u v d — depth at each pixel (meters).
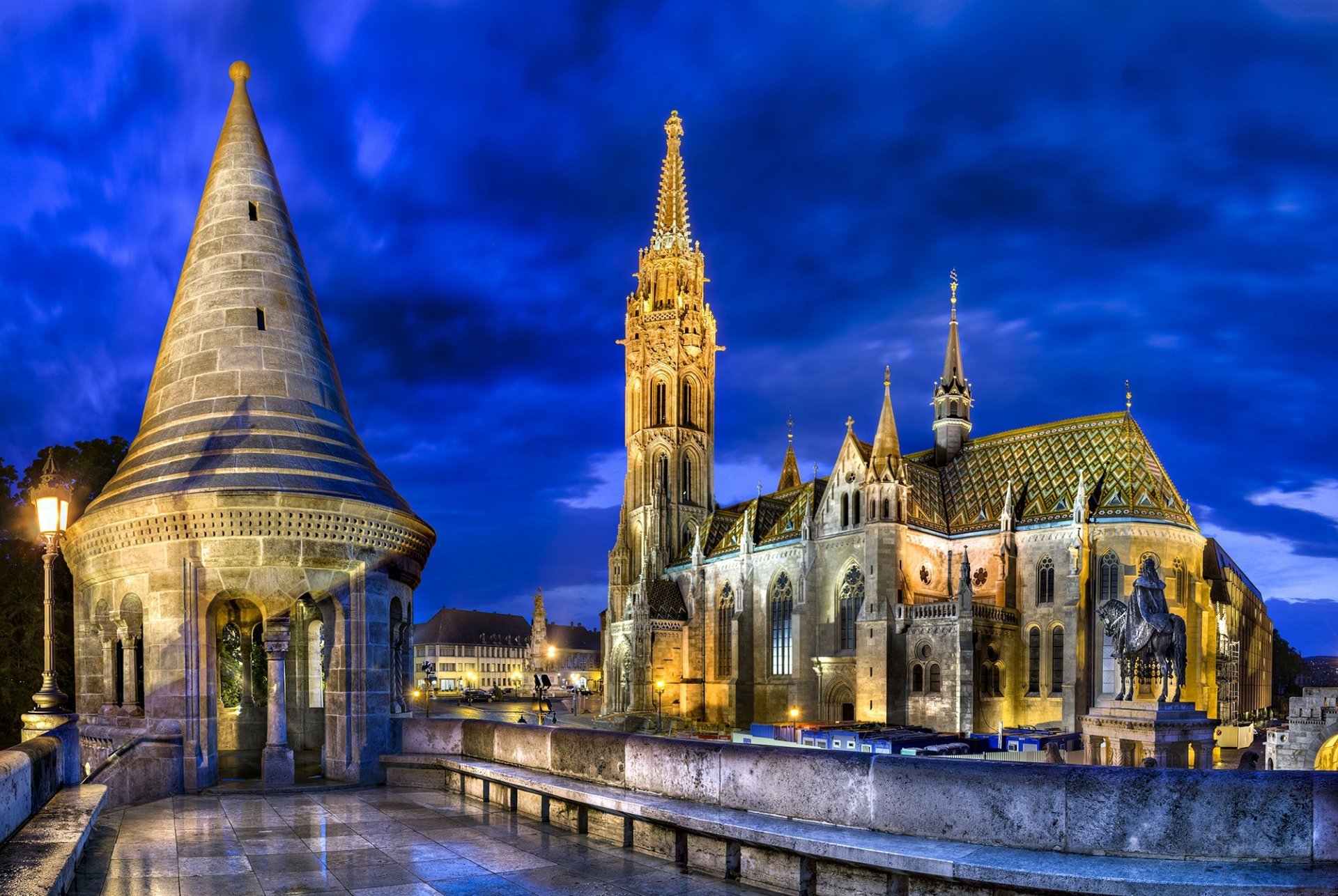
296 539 23.62
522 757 20.11
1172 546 94.00
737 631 118.50
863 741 75.50
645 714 122.44
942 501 111.00
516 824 18.22
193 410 25.52
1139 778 10.55
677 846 14.80
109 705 24.42
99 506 24.95
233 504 23.05
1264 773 10.21
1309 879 9.35
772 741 84.62
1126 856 10.45
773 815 13.70
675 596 132.38
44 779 15.11
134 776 21.25
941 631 92.56
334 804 20.83
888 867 11.15
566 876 14.04
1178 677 56.84
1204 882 9.35
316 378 27.00
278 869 14.46
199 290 26.72
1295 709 65.94
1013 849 11.07
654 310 147.62
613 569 141.62
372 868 14.49
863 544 103.62
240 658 30.34
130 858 15.23
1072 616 91.88
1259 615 146.62
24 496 60.38
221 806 20.58
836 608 108.00
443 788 23.28
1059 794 10.91
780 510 127.88
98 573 25.02
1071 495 98.75
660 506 138.88
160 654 23.02
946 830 11.71
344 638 24.44
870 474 101.62
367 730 24.19
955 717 89.94
